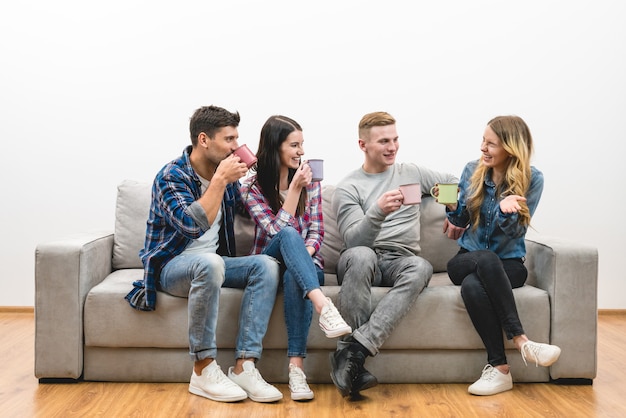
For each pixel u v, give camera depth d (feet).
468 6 11.91
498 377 7.72
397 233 8.84
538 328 8.02
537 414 7.00
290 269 7.66
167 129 12.01
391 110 11.99
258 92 11.98
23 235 12.11
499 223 8.09
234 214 8.86
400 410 7.12
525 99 12.00
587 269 8.00
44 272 7.88
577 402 7.41
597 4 11.94
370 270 7.81
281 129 8.48
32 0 11.93
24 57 11.96
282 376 8.04
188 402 7.35
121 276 8.71
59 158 12.03
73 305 7.89
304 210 8.60
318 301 7.41
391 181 9.09
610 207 12.12
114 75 11.96
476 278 7.91
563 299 8.00
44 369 7.91
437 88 11.96
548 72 11.97
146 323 7.91
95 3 11.89
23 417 6.83
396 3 11.91
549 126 12.04
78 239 8.43
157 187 7.98
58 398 7.44
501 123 8.31
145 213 9.43
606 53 11.96
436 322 7.94
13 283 12.15
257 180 8.62
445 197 8.14
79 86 11.98
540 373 8.11
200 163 8.14
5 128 12.01
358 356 7.46
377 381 7.46
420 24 11.93
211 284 7.43
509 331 7.70
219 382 7.45
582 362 8.01
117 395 7.57
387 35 11.93
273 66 11.96
